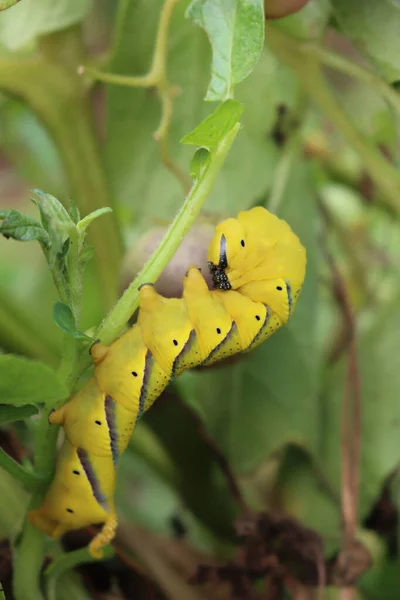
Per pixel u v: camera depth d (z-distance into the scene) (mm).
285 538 534
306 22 541
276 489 578
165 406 542
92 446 470
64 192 683
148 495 686
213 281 493
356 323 594
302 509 571
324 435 572
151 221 562
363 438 570
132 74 556
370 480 566
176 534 599
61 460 472
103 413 470
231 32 459
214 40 460
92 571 532
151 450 566
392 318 578
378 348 576
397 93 532
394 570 583
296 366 565
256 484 586
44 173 704
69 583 514
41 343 557
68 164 566
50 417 465
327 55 536
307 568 535
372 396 572
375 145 583
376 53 514
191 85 553
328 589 570
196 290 477
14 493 512
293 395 564
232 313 482
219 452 547
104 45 681
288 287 487
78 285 453
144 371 472
